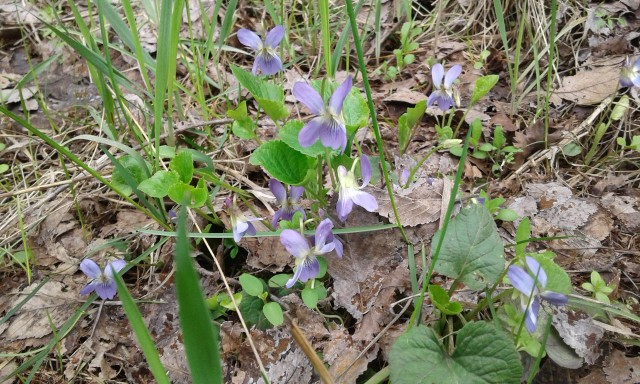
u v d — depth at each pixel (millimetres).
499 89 235
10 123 235
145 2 226
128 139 213
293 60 238
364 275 145
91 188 196
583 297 125
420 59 257
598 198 179
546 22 243
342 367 127
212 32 189
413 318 117
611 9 245
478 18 270
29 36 286
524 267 112
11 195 183
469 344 110
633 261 155
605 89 219
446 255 126
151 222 180
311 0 262
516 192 186
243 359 132
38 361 136
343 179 130
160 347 142
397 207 157
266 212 175
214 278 154
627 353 129
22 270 173
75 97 248
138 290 161
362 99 155
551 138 203
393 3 282
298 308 139
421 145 205
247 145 207
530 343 114
